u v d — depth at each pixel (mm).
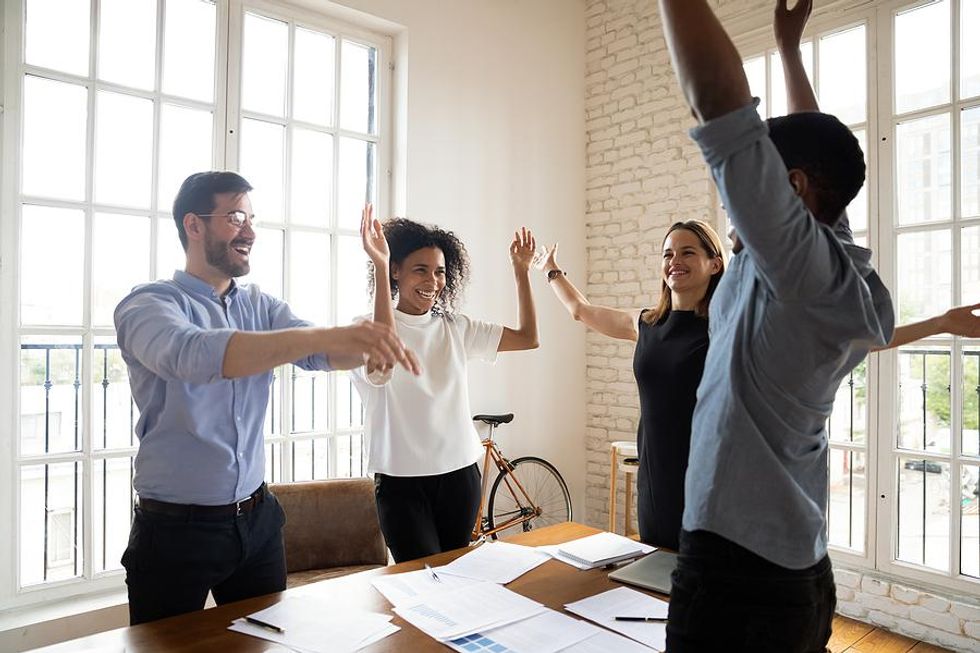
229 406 1618
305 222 3352
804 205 812
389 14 3516
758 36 3631
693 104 751
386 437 1996
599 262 4434
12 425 2545
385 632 1272
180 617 1354
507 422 3873
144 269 2865
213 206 1650
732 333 859
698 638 854
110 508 2771
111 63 2797
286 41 3297
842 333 779
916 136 3115
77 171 2713
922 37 3100
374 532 2764
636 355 2014
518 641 1243
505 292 4062
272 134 3248
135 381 1611
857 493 3297
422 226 2221
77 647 1210
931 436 3039
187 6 2988
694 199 3889
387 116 3641
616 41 4352
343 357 1693
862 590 3141
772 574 821
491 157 3990
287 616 1345
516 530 4113
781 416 830
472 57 3904
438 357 2121
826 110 3418
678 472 1823
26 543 2594
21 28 2584
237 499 1629
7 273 2545
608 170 4383
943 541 2992
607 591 1503
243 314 1795
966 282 2959
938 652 2838
